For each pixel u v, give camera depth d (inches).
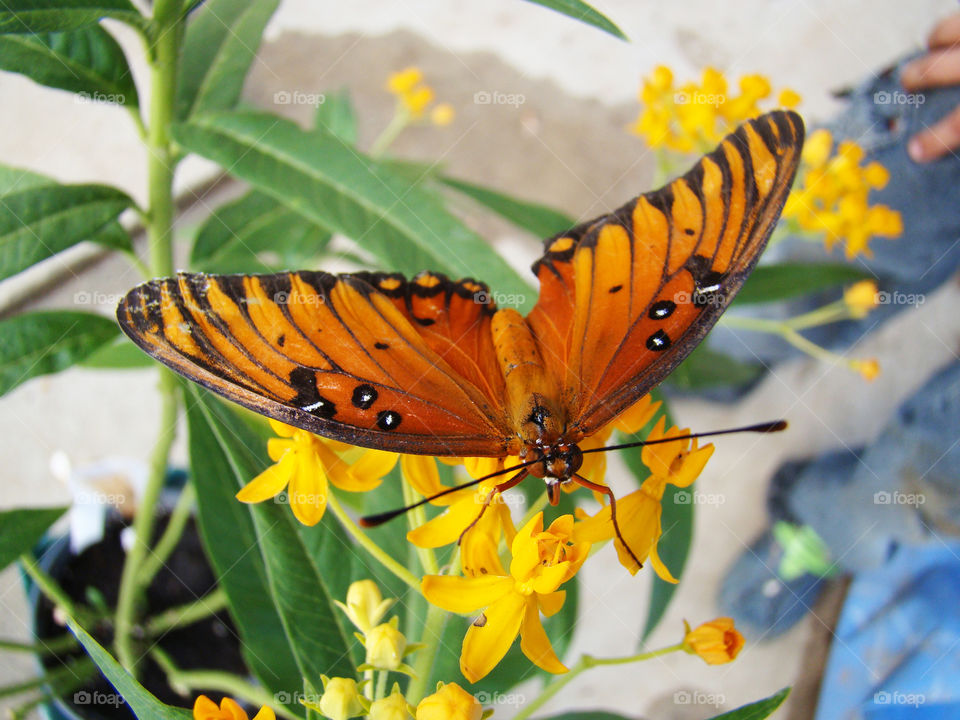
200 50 7.8
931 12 15.3
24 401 12.5
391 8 15.8
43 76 7.1
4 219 7.0
